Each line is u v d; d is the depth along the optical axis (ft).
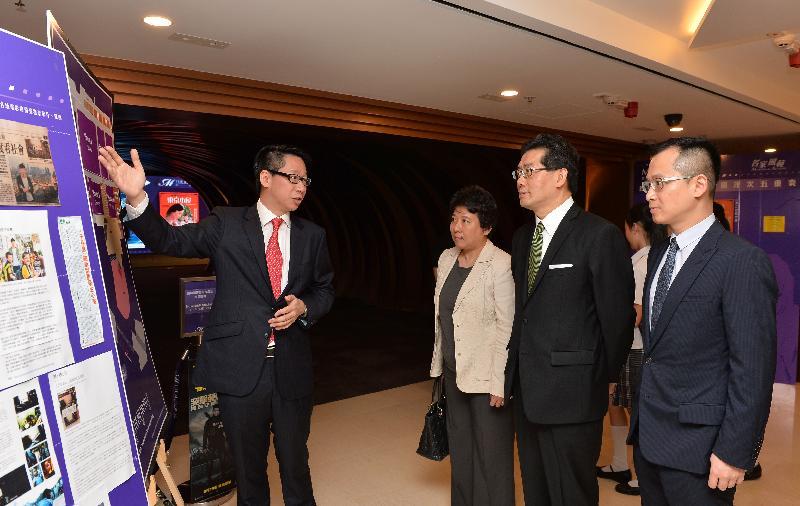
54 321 3.53
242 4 9.07
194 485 8.87
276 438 7.44
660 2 10.51
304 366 7.53
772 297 4.86
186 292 8.68
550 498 6.92
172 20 9.83
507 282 7.54
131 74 12.59
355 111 16.11
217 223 7.25
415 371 18.17
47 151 3.67
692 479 5.13
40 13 9.45
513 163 24.70
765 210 18.57
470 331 7.67
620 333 6.36
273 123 15.66
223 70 13.28
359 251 36.40
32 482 3.17
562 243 6.51
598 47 11.04
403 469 10.66
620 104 15.83
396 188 30.19
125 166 5.53
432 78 13.82
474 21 9.70
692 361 5.13
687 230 5.38
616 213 26.09
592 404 6.41
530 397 6.57
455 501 8.26
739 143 23.04
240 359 7.00
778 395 16.38
